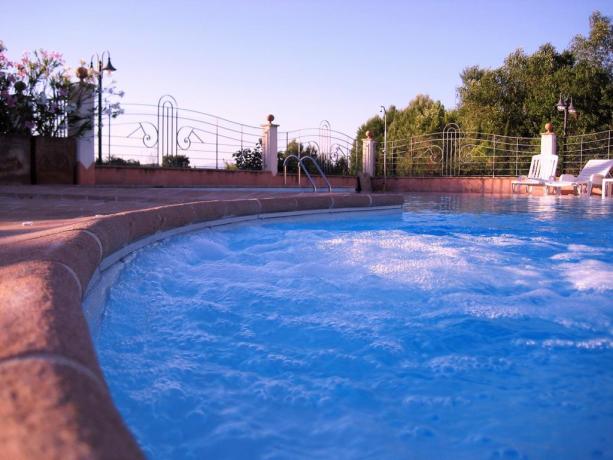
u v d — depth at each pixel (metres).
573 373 1.47
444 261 3.07
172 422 1.14
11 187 7.70
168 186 10.39
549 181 12.86
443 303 2.17
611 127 19.17
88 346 0.67
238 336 1.72
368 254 3.25
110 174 9.95
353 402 1.27
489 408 1.25
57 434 0.43
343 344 1.67
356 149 15.92
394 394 1.32
